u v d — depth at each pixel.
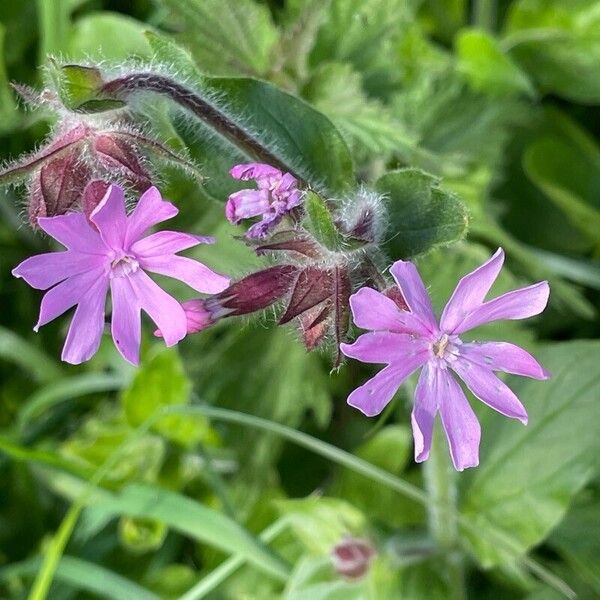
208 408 0.16
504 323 0.18
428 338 0.12
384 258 0.13
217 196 0.14
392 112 0.18
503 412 0.12
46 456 0.17
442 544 0.17
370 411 0.11
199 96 0.13
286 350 0.19
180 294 0.19
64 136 0.13
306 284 0.12
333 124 0.14
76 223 0.11
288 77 0.18
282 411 0.19
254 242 0.12
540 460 0.16
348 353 0.11
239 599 0.18
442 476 0.16
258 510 0.19
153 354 0.19
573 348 0.17
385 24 0.18
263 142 0.14
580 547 0.18
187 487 0.19
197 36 0.18
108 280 0.12
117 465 0.19
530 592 0.18
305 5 0.18
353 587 0.17
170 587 0.19
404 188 0.13
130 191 0.13
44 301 0.11
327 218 0.12
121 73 0.13
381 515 0.19
